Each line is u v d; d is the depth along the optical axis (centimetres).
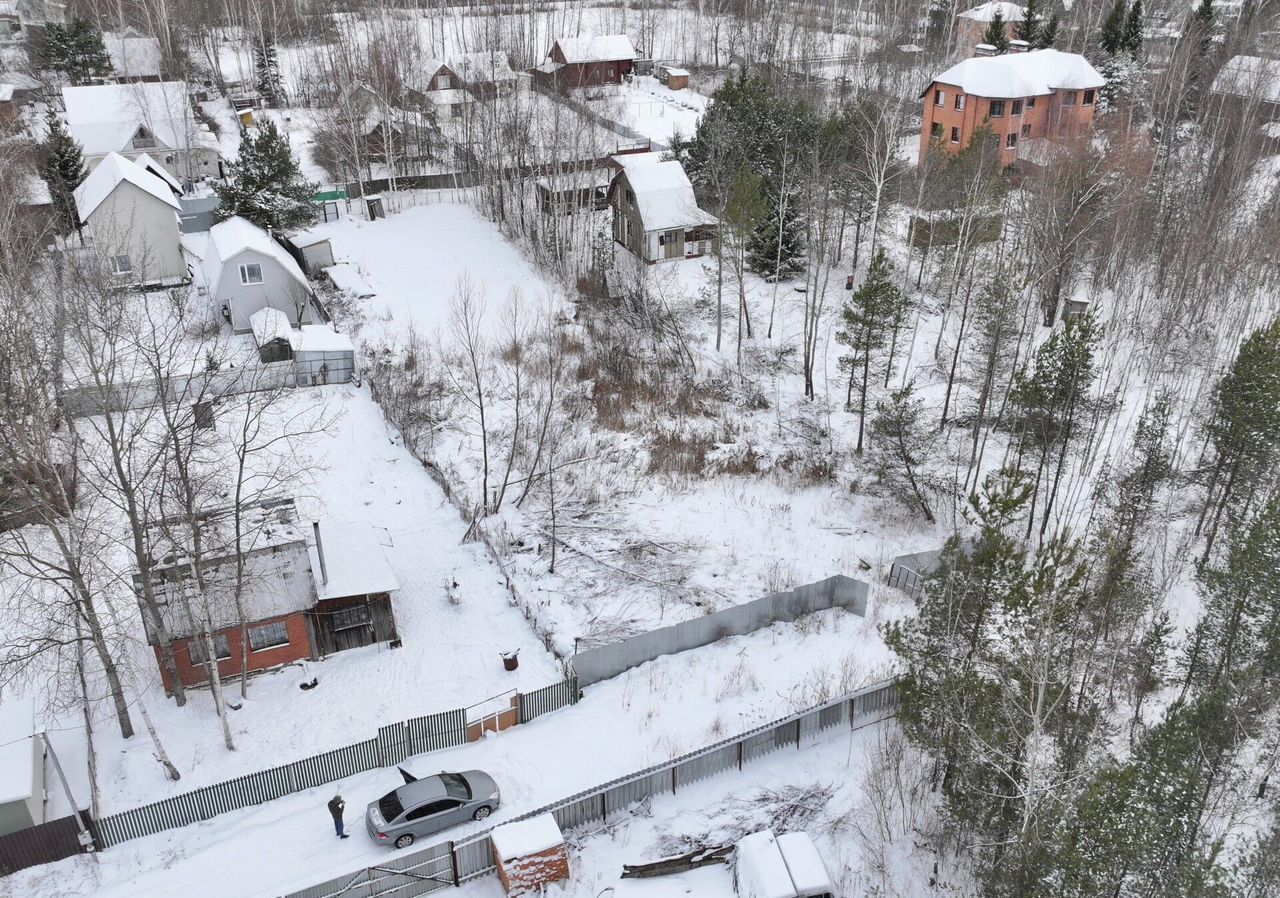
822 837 2425
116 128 7725
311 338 5047
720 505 4044
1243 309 5172
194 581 2831
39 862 2352
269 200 6391
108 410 2538
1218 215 5522
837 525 3916
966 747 2147
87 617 2553
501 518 3900
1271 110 7169
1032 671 2089
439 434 4488
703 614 3341
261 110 9531
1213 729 2205
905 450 3853
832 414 4688
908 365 4941
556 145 6531
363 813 2520
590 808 2472
